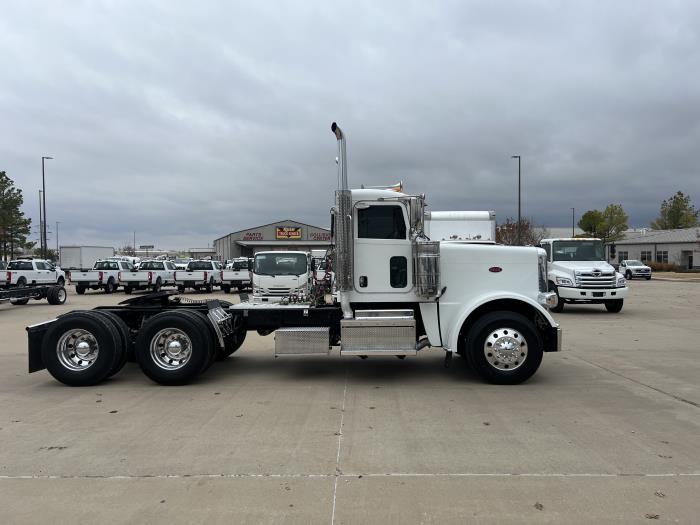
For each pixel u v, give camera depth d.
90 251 43.62
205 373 8.25
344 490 4.00
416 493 3.94
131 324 8.21
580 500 3.81
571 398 6.59
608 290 16.77
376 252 7.64
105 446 4.98
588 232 71.12
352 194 7.61
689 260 61.31
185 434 5.31
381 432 5.32
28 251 77.88
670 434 5.21
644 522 3.51
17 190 49.88
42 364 7.55
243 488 4.05
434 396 6.72
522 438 5.12
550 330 7.54
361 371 8.32
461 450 4.80
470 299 7.63
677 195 76.19
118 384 7.55
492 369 7.24
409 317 7.38
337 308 7.92
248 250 77.56
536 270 7.71
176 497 3.91
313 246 76.38
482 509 3.69
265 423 5.64
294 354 7.53
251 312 8.09
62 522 3.57
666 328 13.35
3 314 18.89
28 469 4.45
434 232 12.38
